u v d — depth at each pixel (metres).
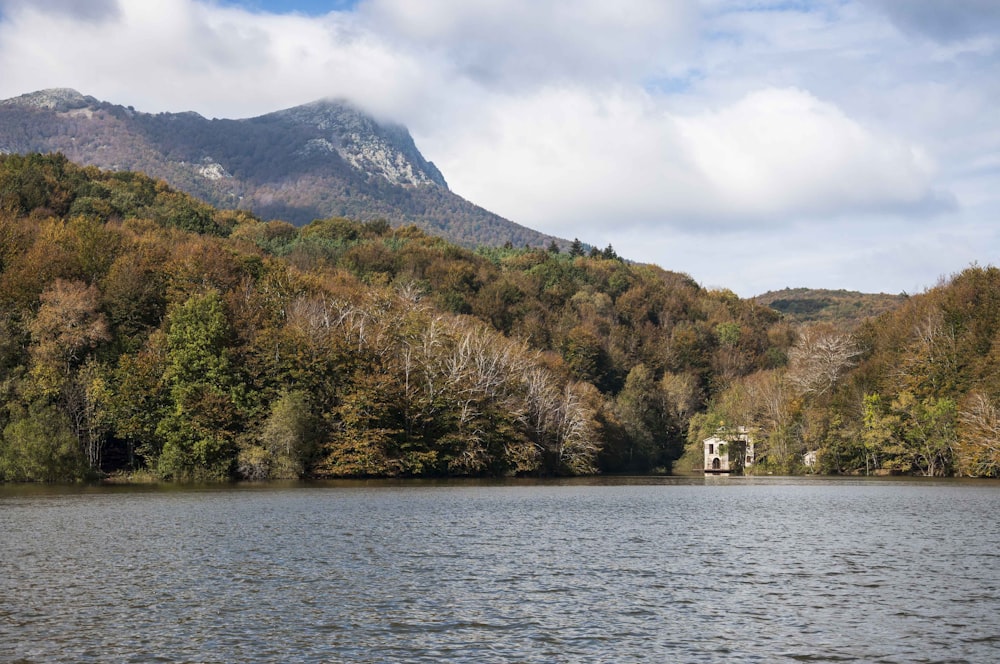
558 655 30.05
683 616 35.41
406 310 153.62
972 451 134.75
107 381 117.75
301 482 118.31
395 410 134.88
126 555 49.12
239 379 124.44
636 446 195.00
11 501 83.12
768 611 36.28
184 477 117.38
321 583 41.41
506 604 37.34
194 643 31.22
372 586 40.84
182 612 35.59
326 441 127.81
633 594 39.47
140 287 131.88
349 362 132.75
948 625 34.06
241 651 30.30
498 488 112.50
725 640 31.89
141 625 33.56
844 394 156.75
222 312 127.62
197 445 115.69
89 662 29.06
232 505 79.38
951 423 141.50
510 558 49.19
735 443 187.88
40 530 59.84
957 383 145.00
